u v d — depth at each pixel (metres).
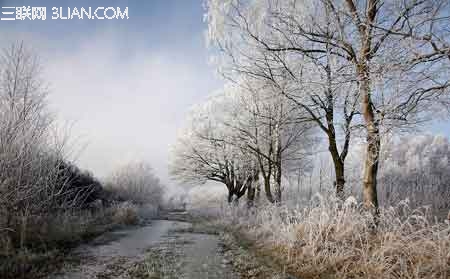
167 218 26.41
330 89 7.61
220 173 24.58
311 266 6.40
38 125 9.05
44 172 9.35
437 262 5.10
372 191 7.23
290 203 11.41
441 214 10.51
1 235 7.27
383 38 6.09
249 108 12.91
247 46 8.73
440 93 5.86
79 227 11.49
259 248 9.20
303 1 7.85
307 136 16.00
